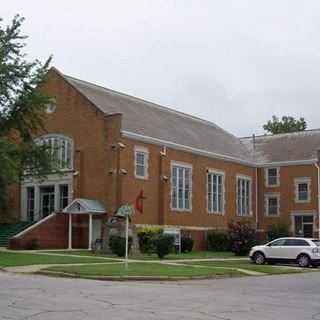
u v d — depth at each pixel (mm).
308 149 63094
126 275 25203
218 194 57719
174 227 50719
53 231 45500
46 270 26781
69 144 48812
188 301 16953
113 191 46094
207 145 58125
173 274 26188
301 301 17812
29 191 50875
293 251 37000
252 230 48531
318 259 36375
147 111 56312
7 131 42344
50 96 44625
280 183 62688
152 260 36188
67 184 48594
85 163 47844
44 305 15062
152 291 19766
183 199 52906
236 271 29703
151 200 49219
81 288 20000
